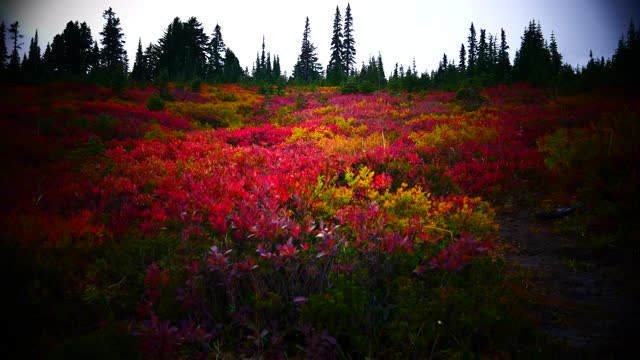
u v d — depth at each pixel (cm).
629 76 2577
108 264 403
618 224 553
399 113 2209
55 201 618
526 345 292
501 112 1888
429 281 377
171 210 560
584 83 2712
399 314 315
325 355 279
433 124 1716
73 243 451
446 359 277
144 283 356
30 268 364
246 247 413
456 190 796
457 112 2117
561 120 1411
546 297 394
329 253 355
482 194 819
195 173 803
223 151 1097
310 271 349
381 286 376
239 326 317
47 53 6650
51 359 256
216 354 282
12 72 3316
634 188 608
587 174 730
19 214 521
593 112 1517
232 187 652
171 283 344
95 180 741
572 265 473
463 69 6650
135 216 570
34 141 1030
